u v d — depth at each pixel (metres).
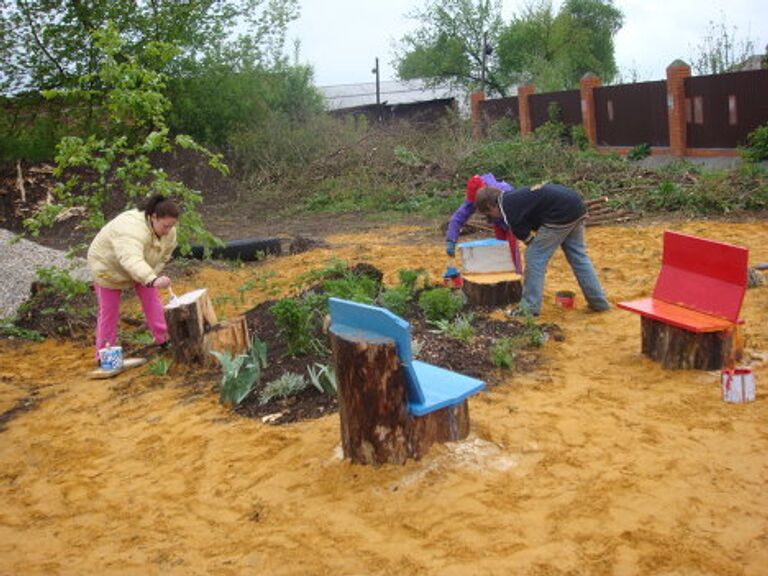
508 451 4.77
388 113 32.78
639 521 3.97
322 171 21.22
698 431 4.91
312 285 9.17
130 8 20.69
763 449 4.61
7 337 9.43
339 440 5.05
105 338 7.62
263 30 23.38
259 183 21.89
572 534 3.89
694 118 21.83
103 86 19.41
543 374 6.11
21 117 21.33
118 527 4.50
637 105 23.92
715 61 26.22
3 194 19.89
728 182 14.02
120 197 20.14
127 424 6.02
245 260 12.76
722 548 3.71
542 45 41.59
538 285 7.49
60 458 5.57
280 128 23.28
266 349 6.79
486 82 42.28
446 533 3.98
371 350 4.47
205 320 7.12
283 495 4.54
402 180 19.52
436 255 11.78
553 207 7.30
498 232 8.34
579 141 25.62
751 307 7.35
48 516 4.75
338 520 4.20
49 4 19.97
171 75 21.50
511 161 18.25
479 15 41.41
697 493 4.19
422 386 4.89
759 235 11.25
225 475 4.89
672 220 12.98
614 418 5.18
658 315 6.01
